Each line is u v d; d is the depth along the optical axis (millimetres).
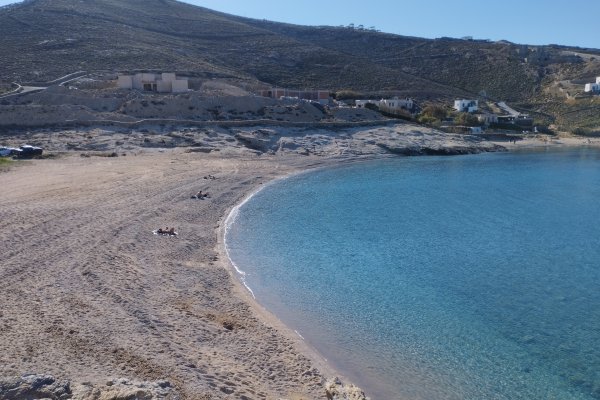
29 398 11922
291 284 27328
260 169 63312
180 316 20953
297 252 32969
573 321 23891
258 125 81875
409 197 52938
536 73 156375
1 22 119625
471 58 169375
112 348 17047
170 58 113562
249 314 22578
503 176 68500
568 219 45000
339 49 177500
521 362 20031
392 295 26453
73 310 19797
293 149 76375
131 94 80750
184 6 180500
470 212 46938
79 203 38094
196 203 42938
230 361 17938
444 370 19281
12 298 20281
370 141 86562
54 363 15297
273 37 159875
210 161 64000
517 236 39031
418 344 21203
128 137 68750
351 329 22297
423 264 31688
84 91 78688
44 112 69250
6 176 47031
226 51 140750
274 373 17750
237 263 29906
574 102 134625
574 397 17750
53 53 104062
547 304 25875
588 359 20359
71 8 138875
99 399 12148
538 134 113875
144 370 15750
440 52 175125
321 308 24406
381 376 18625
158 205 40375
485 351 20828
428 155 87938
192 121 77312
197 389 15148
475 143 97688
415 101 126438
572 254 34625
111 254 27469
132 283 23797
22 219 32250
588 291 27781
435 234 38906
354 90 130875
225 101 85875
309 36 189125
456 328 22828
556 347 21297
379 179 63188
